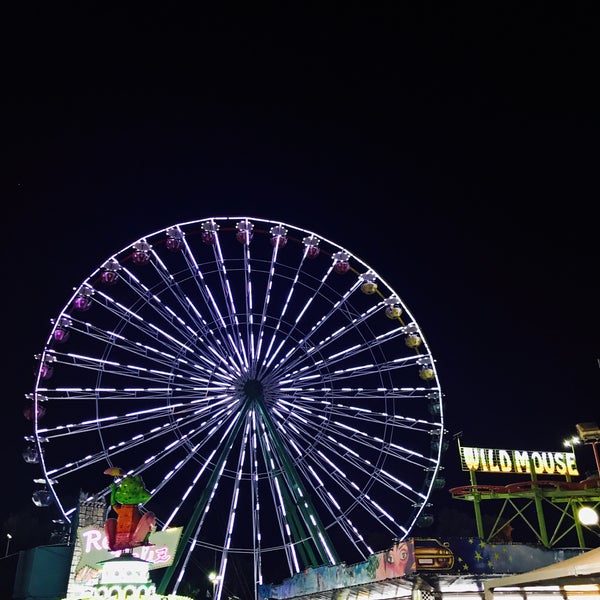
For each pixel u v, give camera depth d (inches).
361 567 906.7
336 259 1643.7
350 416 1535.4
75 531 1257.4
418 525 1451.8
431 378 1565.0
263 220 1679.4
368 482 1481.3
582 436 1242.0
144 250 1563.7
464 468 1788.9
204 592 2479.1
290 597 1107.3
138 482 877.2
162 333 1502.2
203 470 1444.4
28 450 1360.7
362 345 1587.1
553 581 598.5
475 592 808.3
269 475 1472.7
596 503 1724.9
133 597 818.2
